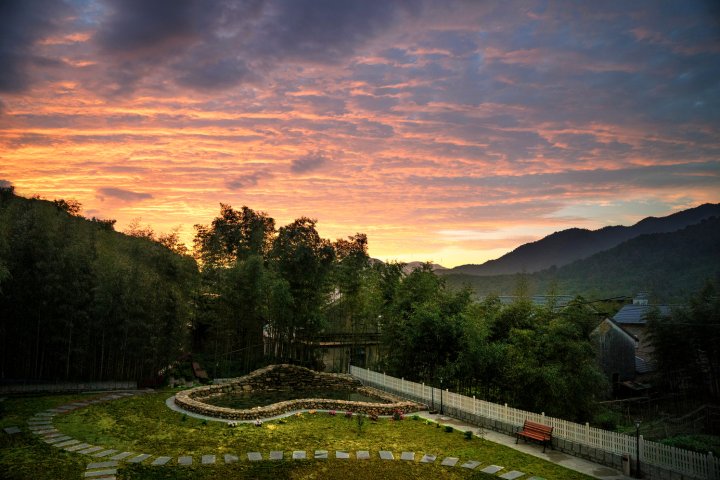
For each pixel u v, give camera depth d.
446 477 16.03
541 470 16.66
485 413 22.72
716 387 36.97
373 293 39.94
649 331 40.97
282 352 41.06
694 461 14.66
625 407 36.94
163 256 38.22
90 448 17.95
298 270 39.34
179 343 33.09
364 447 19.23
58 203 37.66
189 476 15.74
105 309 28.53
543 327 24.92
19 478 14.86
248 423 22.62
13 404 23.56
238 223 47.94
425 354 29.34
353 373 36.84
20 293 26.42
